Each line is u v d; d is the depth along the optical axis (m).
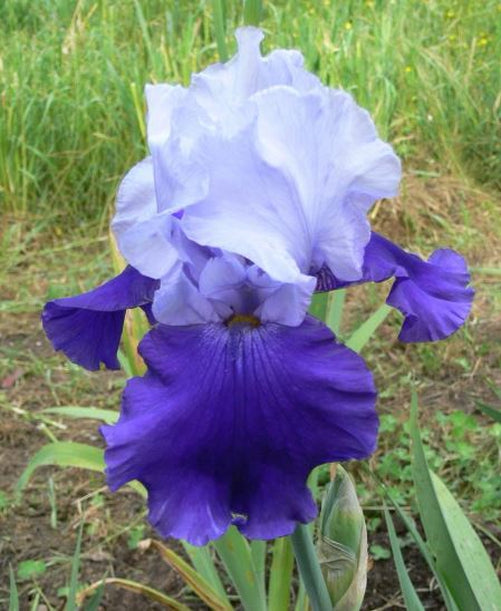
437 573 0.33
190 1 1.44
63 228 1.08
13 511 0.63
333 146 0.28
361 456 0.25
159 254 0.28
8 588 0.56
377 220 1.03
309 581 0.30
